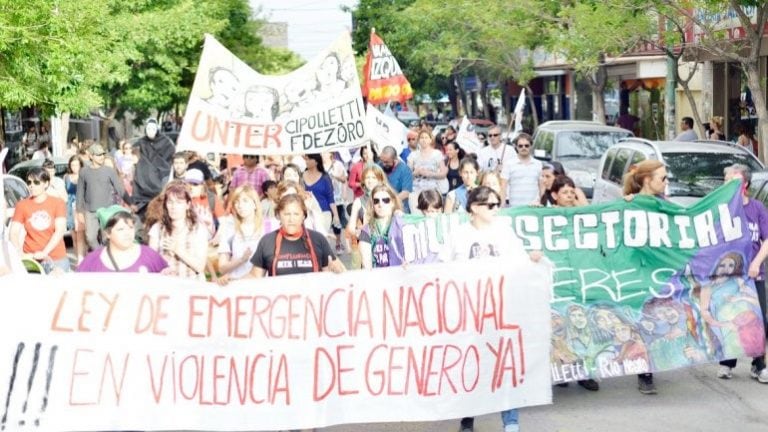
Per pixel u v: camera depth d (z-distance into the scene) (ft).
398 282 28.94
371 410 28.91
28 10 58.39
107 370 27.78
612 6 74.18
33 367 27.45
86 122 145.59
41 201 42.11
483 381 29.25
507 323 29.32
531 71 136.67
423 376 29.04
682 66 117.70
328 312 28.76
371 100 61.67
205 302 28.27
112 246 28.43
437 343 29.09
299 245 29.35
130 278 27.91
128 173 82.84
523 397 29.45
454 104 211.41
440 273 29.07
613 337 34.04
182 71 134.41
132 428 27.86
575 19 83.66
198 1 122.52
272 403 28.53
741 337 34.53
